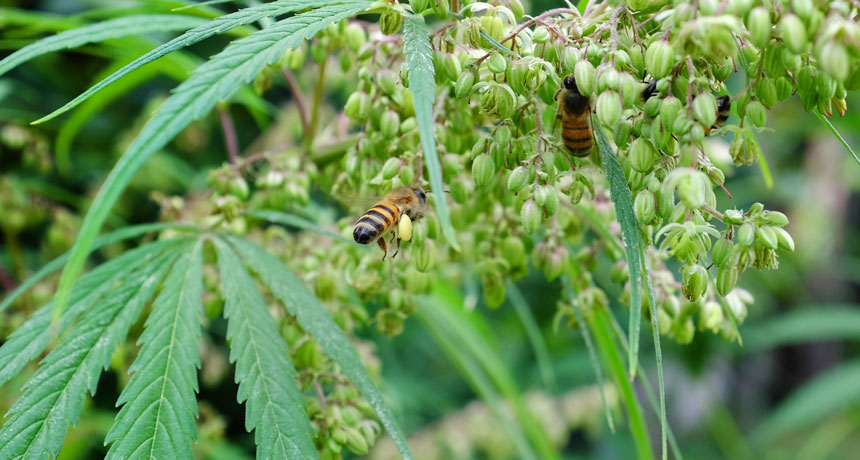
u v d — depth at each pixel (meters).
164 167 0.52
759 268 0.27
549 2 0.60
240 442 0.66
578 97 0.28
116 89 0.35
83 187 0.64
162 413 0.28
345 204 0.32
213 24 0.26
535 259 0.31
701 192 0.26
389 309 0.32
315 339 0.30
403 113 0.30
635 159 0.27
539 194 0.28
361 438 0.30
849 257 0.84
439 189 0.25
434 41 0.28
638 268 0.26
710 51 0.26
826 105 0.27
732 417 0.89
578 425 0.54
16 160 0.57
